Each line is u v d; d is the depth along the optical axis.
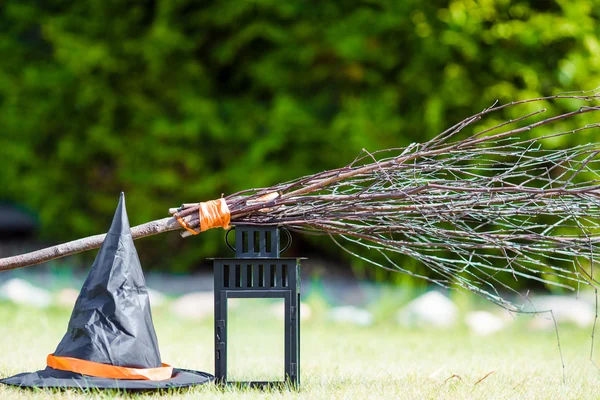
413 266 12.45
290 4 13.48
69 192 14.48
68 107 14.20
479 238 5.21
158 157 13.73
